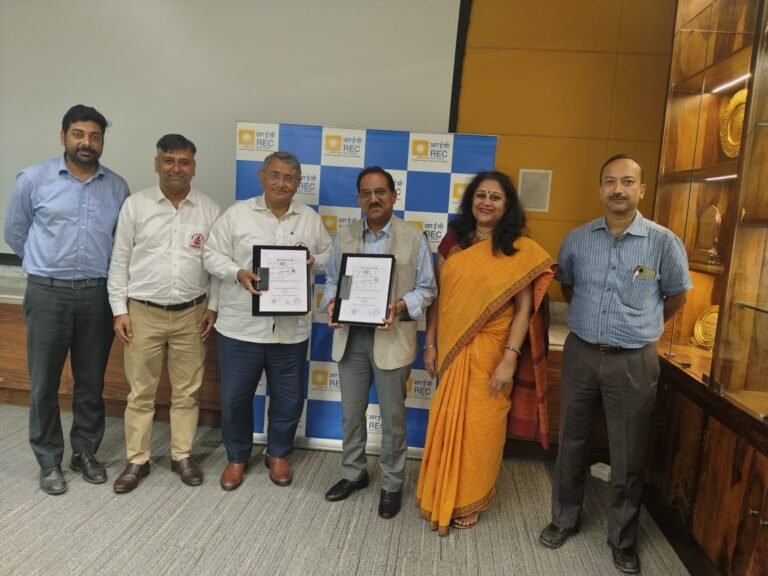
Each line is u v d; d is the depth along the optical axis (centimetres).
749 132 184
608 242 200
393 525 225
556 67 307
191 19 322
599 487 267
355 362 231
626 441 201
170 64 327
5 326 310
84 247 233
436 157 270
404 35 311
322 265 248
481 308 212
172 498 238
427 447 229
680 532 217
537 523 233
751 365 186
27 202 230
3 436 286
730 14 230
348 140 271
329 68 318
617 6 300
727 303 192
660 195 272
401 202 274
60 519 218
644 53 302
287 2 314
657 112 305
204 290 251
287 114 324
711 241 235
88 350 245
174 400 254
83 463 251
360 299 217
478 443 219
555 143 313
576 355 207
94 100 336
